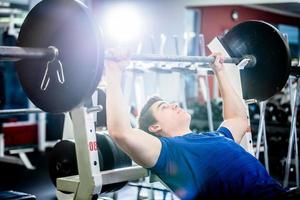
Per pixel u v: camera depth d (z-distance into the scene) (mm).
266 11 9234
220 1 6762
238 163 2184
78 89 1922
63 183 2725
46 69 2012
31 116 8242
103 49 1872
